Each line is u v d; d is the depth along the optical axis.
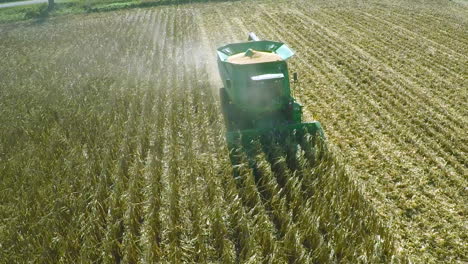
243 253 8.32
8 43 27.19
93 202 9.77
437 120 13.73
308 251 8.34
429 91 16.11
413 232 8.87
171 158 11.68
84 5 40.06
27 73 20.53
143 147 12.59
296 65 19.81
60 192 10.26
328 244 8.09
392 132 13.09
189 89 17.17
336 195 9.49
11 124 14.38
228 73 13.18
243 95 11.98
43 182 10.77
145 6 38.00
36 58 23.25
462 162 11.45
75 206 9.67
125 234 8.99
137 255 8.48
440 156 11.73
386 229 8.62
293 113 11.88
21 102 16.34
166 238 8.91
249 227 8.82
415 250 8.38
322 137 11.44
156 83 17.75
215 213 9.08
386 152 12.03
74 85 18.00
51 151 12.32
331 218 8.80
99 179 10.66
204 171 11.09
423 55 20.42
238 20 29.95
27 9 40.06
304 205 9.49
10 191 10.45
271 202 9.60
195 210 9.37
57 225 9.09
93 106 15.32
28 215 9.50
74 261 8.24
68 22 33.44
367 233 8.62
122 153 12.02
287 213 9.12
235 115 12.88
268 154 11.15
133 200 9.97
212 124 13.60
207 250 8.44
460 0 33.84
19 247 8.59
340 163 11.02
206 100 15.45
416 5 31.92
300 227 8.75
